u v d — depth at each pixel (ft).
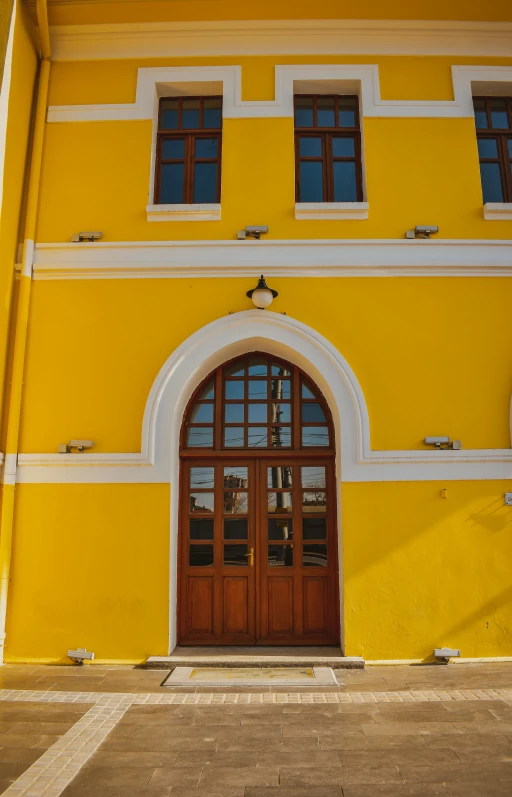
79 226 21.48
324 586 20.39
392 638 18.65
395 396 20.08
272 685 16.40
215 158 22.90
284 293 20.71
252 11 22.04
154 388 19.99
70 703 15.16
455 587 18.95
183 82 22.50
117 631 18.83
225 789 10.85
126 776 11.30
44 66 22.36
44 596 19.08
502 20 22.30
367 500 19.35
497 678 16.96
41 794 10.61
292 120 22.20
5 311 20.08
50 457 19.71
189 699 15.43
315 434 21.26
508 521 19.31
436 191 21.62
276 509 20.92
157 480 19.57
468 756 12.05
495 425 19.98
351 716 14.17
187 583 20.49
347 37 22.59
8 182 20.10
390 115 22.15
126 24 22.43
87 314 20.76
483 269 20.89
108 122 22.25
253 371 21.79
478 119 23.30
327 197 22.59
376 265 20.76
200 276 20.89
